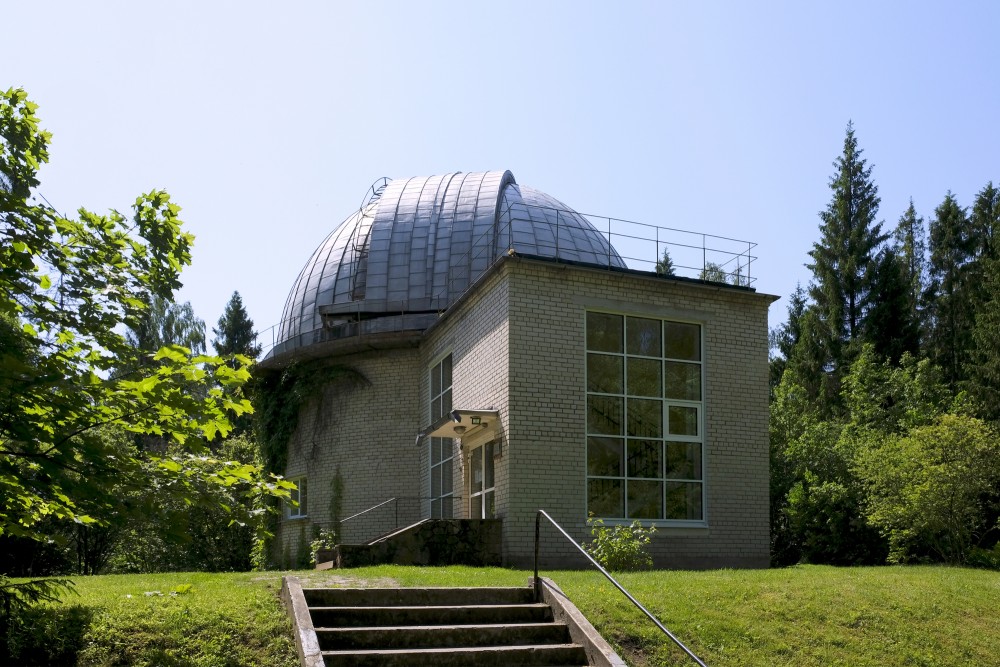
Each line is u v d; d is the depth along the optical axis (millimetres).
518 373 17031
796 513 22266
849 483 22625
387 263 26891
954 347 40031
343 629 9000
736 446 18594
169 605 9297
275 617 9234
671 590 11461
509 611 10070
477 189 28719
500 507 16875
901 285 40781
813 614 11039
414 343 23641
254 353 29500
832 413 38750
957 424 18547
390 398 23828
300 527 25062
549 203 29594
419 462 23172
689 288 18750
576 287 17766
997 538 22609
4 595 8359
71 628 8430
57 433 7500
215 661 8273
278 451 25891
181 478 8328
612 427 17656
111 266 8719
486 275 18031
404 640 9125
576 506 16953
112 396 7660
